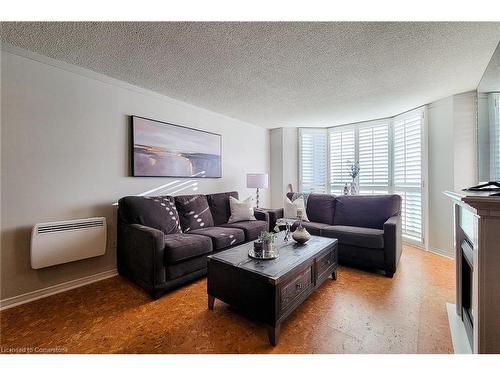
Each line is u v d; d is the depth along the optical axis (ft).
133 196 8.59
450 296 6.89
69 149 7.63
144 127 9.52
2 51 6.40
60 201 7.43
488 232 3.56
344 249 9.34
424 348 4.76
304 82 8.80
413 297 6.86
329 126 16.19
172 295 7.14
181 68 7.72
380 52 6.70
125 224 8.20
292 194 13.47
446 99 10.37
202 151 12.07
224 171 13.60
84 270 7.97
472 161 9.85
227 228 10.05
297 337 5.14
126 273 8.17
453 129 10.09
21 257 6.72
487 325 3.59
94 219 7.87
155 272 6.81
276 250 6.70
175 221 9.23
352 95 10.15
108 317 5.93
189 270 7.68
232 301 5.70
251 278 5.28
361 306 6.39
